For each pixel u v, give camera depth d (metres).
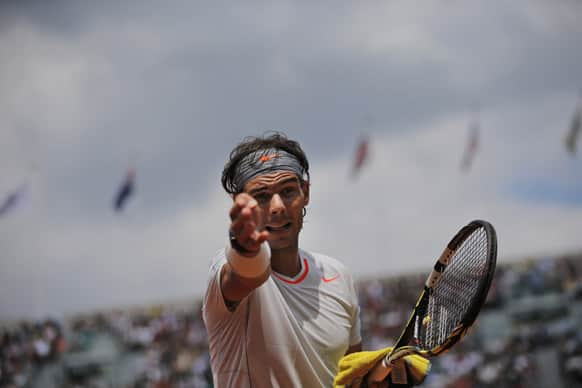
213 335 5.02
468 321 4.52
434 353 4.81
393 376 5.07
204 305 4.94
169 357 37.19
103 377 37.97
